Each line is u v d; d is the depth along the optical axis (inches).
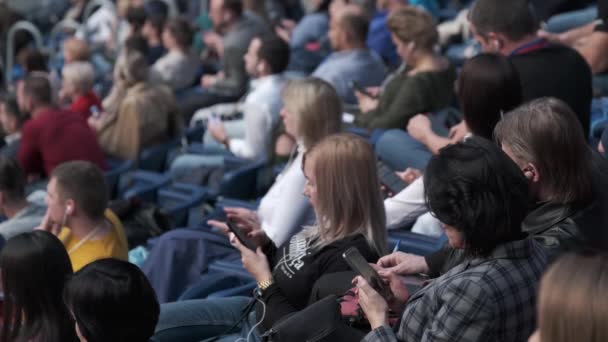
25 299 132.4
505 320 100.3
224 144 287.1
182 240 187.3
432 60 247.9
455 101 276.2
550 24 326.6
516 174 103.0
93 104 343.3
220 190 251.4
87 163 178.1
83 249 175.8
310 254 141.6
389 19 250.8
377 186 144.3
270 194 185.5
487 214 100.7
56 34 592.1
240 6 384.8
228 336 150.9
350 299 126.5
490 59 153.0
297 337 121.6
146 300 115.2
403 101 242.4
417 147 215.2
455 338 100.8
